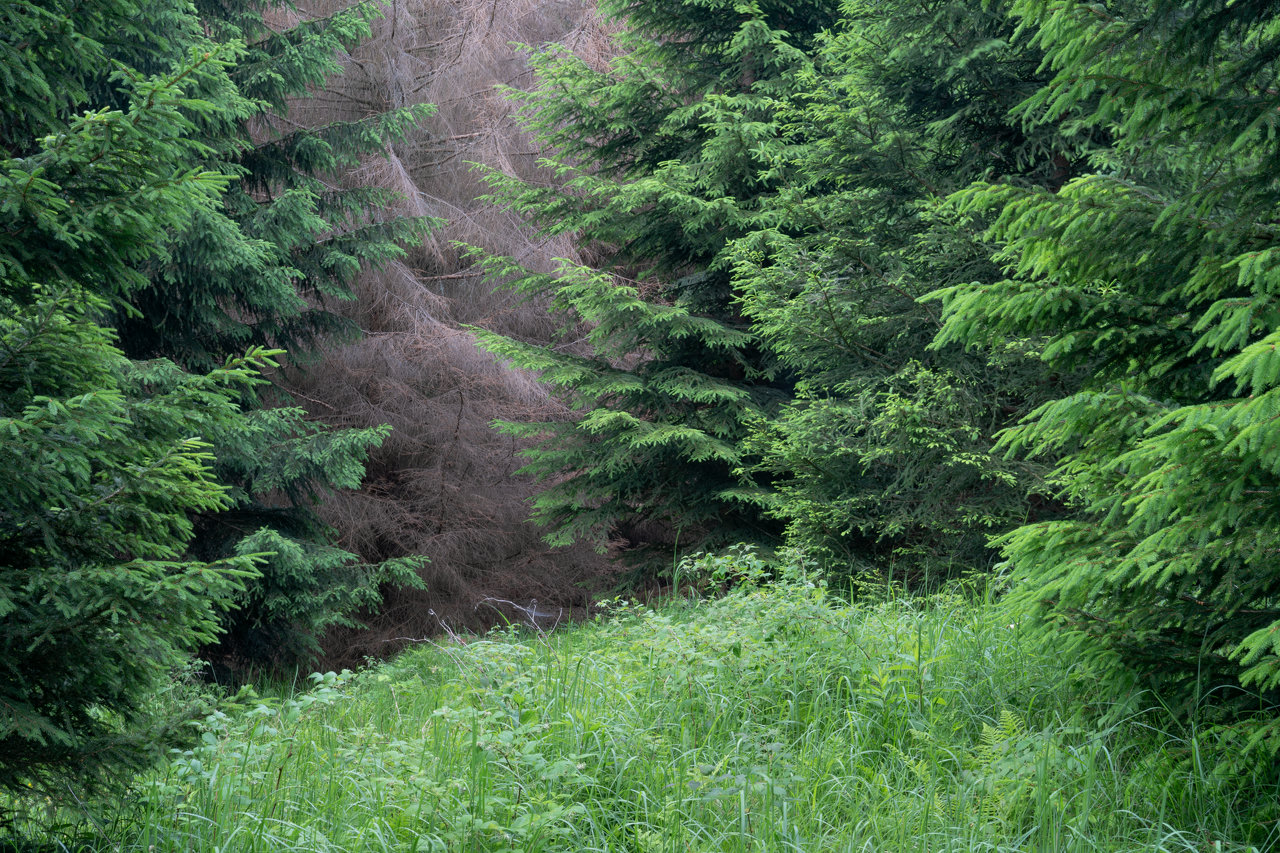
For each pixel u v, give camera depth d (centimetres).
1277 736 268
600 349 1121
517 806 302
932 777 327
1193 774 305
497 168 1473
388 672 758
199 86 744
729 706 389
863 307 734
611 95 1073
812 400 786
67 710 303
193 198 306
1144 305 336
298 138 965
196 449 323
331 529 1027
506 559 1493
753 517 1068
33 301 321
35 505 301
